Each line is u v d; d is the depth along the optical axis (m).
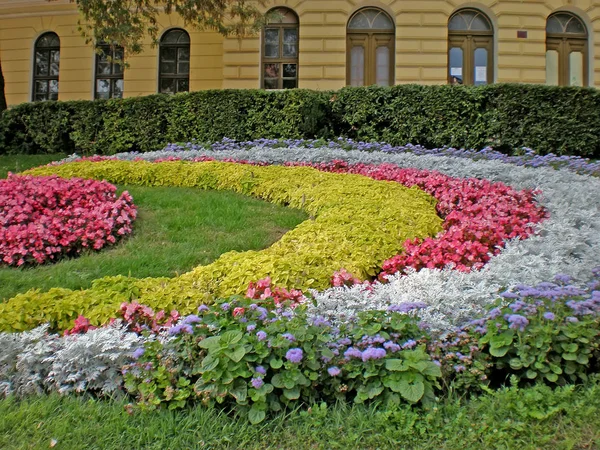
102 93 17.72
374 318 3.61
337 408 3.29
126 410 3.28
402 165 9.91
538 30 16.02
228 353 3.22
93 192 7.32
